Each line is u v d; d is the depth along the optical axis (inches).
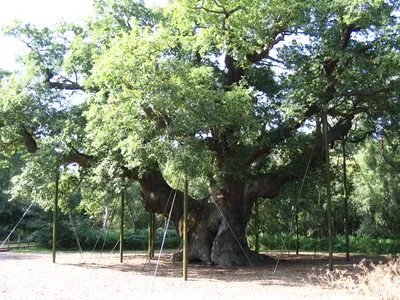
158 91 470.6
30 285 426.6
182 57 660.7
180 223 719.1
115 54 465.7
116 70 467.8
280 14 579.8
